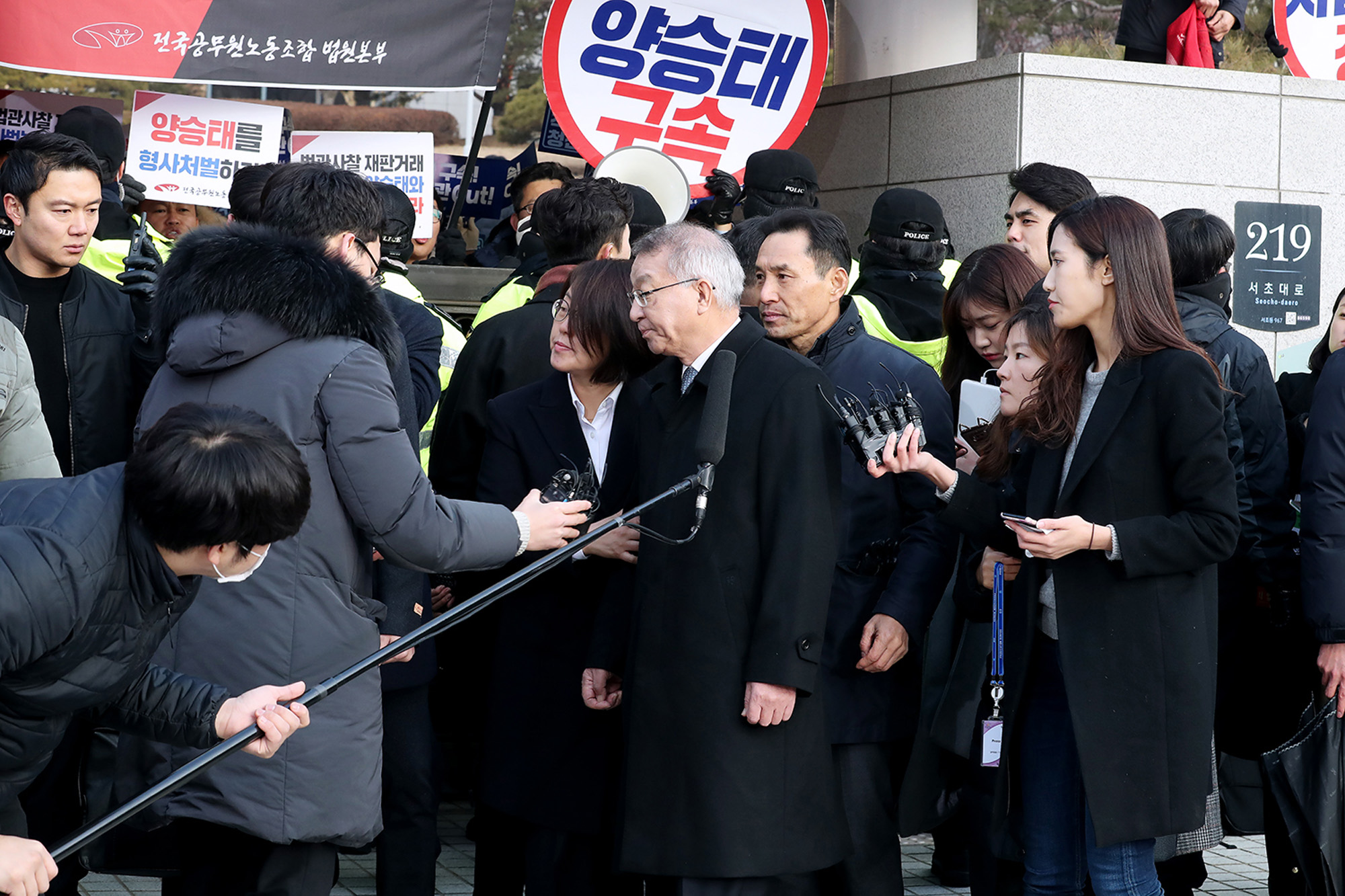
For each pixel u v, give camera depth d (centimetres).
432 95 1425
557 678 367
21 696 227
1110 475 306
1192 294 430
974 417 390
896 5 767
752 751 311
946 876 467
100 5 564
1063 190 446
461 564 296
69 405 388
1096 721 300
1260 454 420
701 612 315
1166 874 391
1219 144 663
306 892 285
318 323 280
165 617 241
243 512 221
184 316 283
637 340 366
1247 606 412
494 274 645
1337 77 720
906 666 365
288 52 583
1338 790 357
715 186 603
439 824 538
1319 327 682
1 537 215
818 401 324
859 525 360
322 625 281
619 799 321
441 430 423
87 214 385
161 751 282
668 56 639
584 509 323
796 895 330
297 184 319
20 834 261
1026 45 1822
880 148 722
